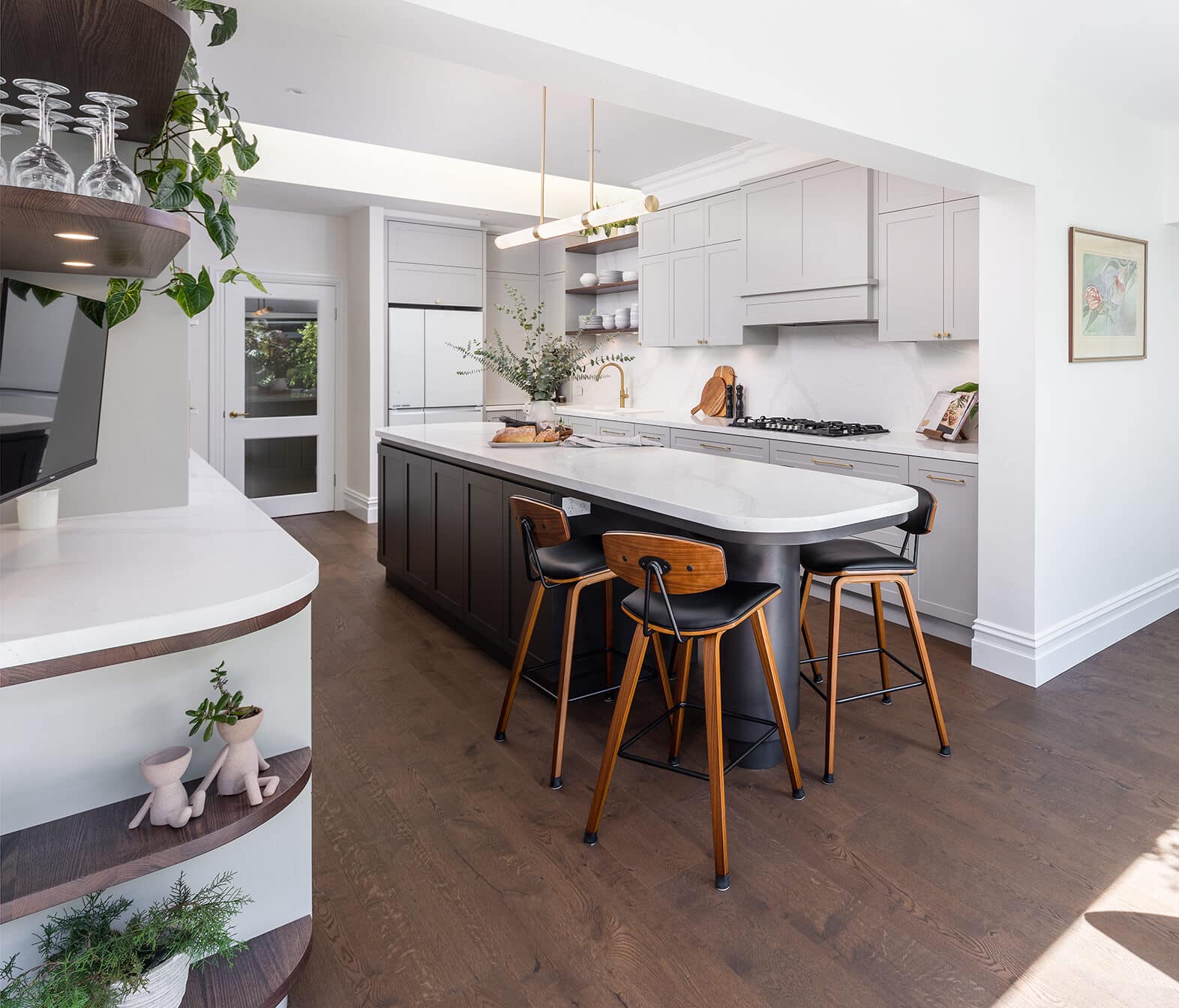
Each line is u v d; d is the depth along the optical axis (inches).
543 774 101.8
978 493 137.0
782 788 98.1
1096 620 144.2
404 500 174.4
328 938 72.4
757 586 88.6
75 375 63.1
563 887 79.5
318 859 84.0
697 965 69.0
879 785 98.9
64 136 71.0
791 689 103.3
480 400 272.8
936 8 101.4
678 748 103.7
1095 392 137.9
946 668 137.8
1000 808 93.7
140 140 73.9
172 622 48.3
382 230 249.1
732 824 90.4
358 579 193.8
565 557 102.3
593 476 114.0
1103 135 134.8
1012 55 114.7
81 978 50.7
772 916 75.2
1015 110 117.1
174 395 80.1
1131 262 142.3
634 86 81.1
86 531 69.7
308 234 257.4
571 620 97.9
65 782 56.4
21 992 51.2
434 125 171.2
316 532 242.8
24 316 54.4
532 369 165.9
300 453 266.4
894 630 157.1
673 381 247.3
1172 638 152.0
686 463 127.7
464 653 144.8
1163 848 85.7
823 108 92.3
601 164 205.8
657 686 129.6
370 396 252.2
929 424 166.2
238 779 58.1
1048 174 124.3
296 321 259.8
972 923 74.2
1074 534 136.9
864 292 168.7
